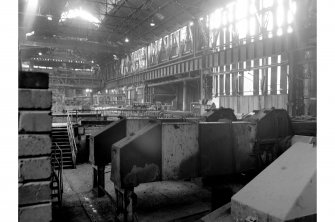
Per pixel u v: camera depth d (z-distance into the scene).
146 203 6.99
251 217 2.71
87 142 12.47
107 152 7.72
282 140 7.66
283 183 2.90
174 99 41.16
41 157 2.47
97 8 36.75
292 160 3.29
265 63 22.11
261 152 7.43
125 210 5.46
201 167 6.47
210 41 28.78
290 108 18.16
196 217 6.15
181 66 33.25
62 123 16.41
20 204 2.40
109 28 39.06
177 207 6.71
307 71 17.80
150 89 42.66
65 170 10.99
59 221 5.96
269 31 21.16
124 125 7.89
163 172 5.89
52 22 35.34
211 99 28.69
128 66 49.03
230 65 26.05
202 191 7.98
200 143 6.47
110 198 6.68
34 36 39.44
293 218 2.45
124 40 43.09
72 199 7.39
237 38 24.97
